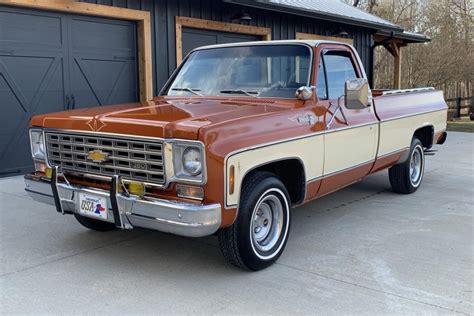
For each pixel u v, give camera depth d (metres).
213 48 5.19
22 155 7.66
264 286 3.68
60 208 4.03
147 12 9.02
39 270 3.98
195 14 9.97
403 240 4.71
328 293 3.55
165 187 3.46
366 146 5.24
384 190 6.92
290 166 4.34
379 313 3.25
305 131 4.21
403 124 6.07
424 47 24.31
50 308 3.33
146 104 4.50
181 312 3.28
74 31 8.12
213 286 3.68
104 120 3.71
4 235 4.83
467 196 6.56
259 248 3.93
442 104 7.30
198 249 4.47
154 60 9.27
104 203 3.70
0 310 3.30
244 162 3.58
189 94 4.88
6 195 6.36
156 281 3.77
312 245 4.57
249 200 3.74
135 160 3.55
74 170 3.99
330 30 13.93
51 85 7.89
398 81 17.25
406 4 25.72
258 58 4.79
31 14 7.53
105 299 3.46
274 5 10.41
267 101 4.41
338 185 4.94
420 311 3.28
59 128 4.02
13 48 7.37
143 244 4.61
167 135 3.38
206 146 3.31
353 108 4.42
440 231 4.99
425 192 6.82
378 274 3.89
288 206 4.19
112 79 8.79
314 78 4.50
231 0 9.44
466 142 12.68
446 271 3.95
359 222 5.33
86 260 4.20
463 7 25.20
